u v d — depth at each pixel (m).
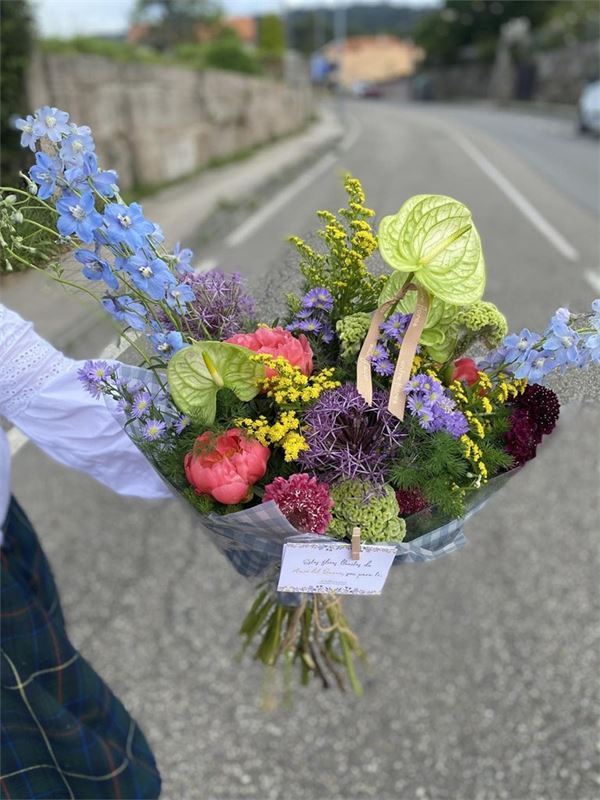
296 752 1.78
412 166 9.67
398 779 1.71
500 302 3.90
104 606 2.22
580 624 2.12
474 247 0.77
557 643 2.06
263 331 0.82
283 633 1.25
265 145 14.47
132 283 0.79
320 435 0.78
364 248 0.81
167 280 0.76
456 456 0.82
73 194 0.74
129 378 0.92
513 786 1.69
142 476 1.13
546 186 8.41
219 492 0.78
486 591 2.26
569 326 0.83
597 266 5.09
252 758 1.77
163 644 2.09
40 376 1.01
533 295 4.16
